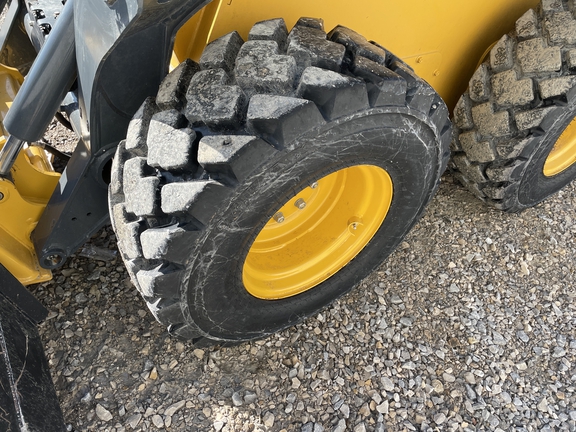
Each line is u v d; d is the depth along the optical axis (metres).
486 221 2.55
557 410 1.93
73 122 2.01
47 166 2.16
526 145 1.96
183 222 1.34
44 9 2.04
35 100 1.49
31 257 1.90
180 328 1.62
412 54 1.91
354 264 2.03
